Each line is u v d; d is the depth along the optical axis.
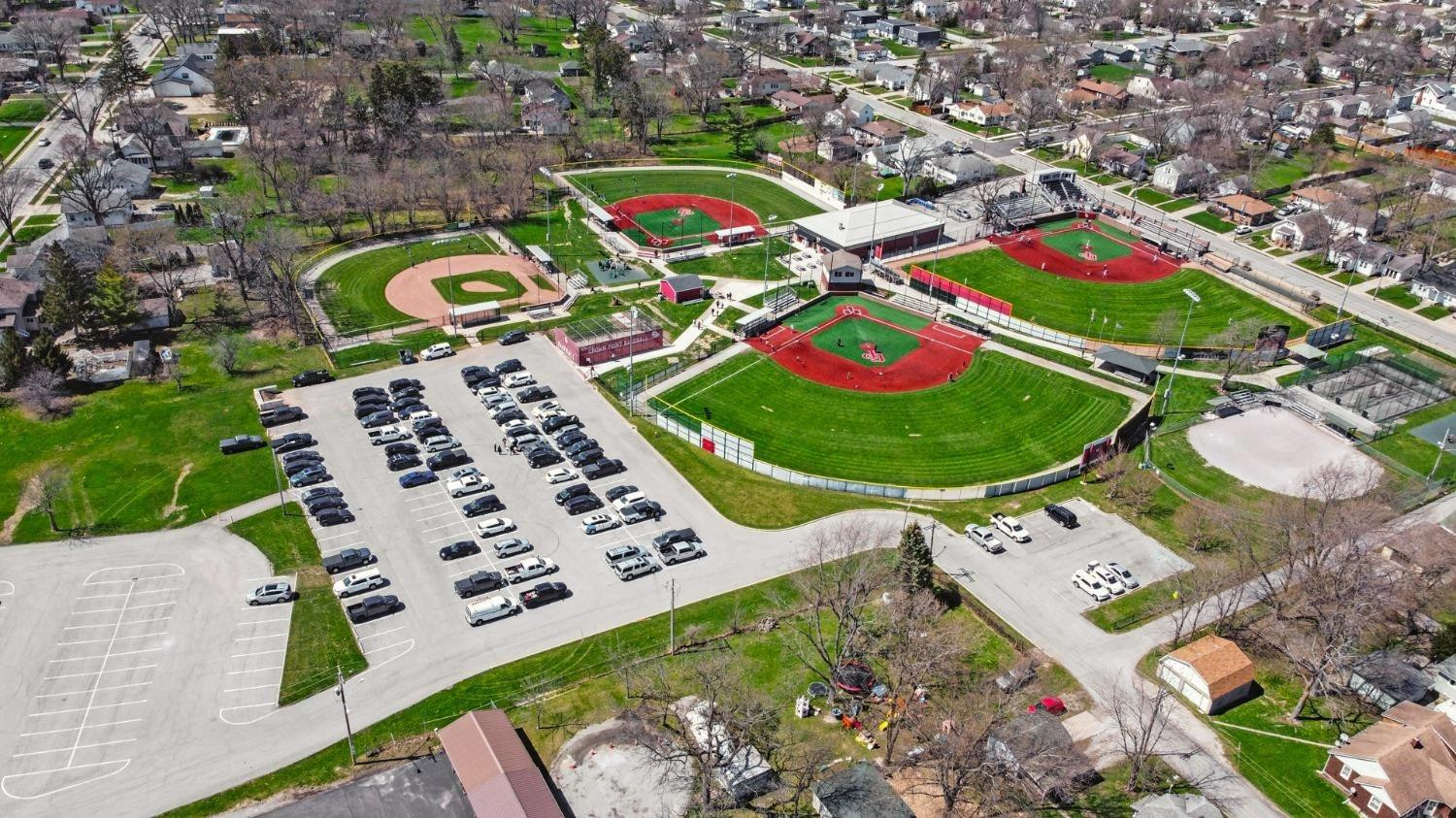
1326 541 103.38
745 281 181.75
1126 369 151.62
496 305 166.88
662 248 194.25
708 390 146.88
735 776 85.38
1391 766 84.31
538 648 100.50
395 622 103.12
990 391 148.75
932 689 96.88
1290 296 181.25
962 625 105.19
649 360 154.38
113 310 151.38
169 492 120.62
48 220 194.75
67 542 111.94
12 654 96.75
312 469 124.31
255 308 165.88
